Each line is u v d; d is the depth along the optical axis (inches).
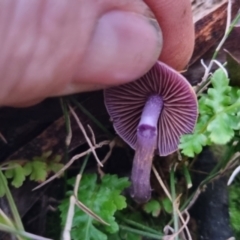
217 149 4.4
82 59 3.2
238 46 4.4
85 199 3.8
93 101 3.9
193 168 4.4
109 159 4.3
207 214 4.2
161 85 3.7
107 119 4.1
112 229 3.7
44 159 3.9
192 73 4.3
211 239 4.2
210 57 4.4
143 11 3.2
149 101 3.8
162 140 4.0
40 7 2.9
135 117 4.1
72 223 3.7
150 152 3.7
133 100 4.0
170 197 4.0
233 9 4.3
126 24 3.1
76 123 4.0
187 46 3.7
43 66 3.1
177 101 3.8
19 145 3.9
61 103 3.8
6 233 3.7
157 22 3.4
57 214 4.2
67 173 4.2
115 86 3.7
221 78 4.0
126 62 3.2
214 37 4.3
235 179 4.3
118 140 4.1
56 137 4.0
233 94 4.1
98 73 3.3
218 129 3.8
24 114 3.8
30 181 4.0
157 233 3.9
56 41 3.0
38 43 3.0
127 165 4.4
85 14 3.0
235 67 4.0
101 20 3.1
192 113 3.8
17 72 3.0
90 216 3.7
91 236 3.7
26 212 4.0
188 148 3.9
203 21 4.1
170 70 3.5
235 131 4.0
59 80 3.2
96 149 4.2
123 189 4.0
